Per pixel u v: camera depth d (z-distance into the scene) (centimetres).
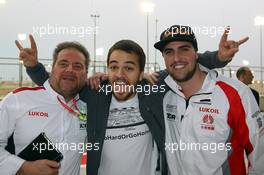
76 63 201
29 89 205
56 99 202
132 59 208
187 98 217
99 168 215
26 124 196
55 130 201
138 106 214
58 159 194
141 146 212
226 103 207
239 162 214
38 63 233
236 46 216
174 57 209
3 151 190
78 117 209
